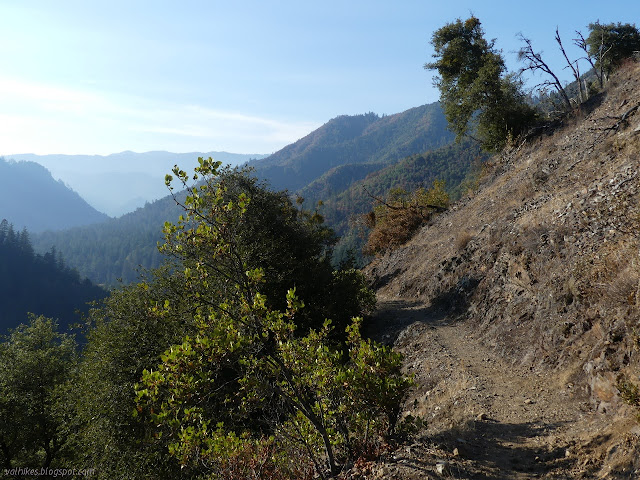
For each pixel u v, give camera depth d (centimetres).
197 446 576
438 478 563
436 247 2688
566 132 2534
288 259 1892
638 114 1800
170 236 599
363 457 649
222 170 1936
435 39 3734
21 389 2545
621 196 1218
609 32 3828
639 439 545
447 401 998
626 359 748
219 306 603
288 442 689
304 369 656
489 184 3025
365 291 2208
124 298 1661
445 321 1755
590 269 1040
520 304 1305
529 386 941
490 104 3406
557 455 628
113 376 1547
